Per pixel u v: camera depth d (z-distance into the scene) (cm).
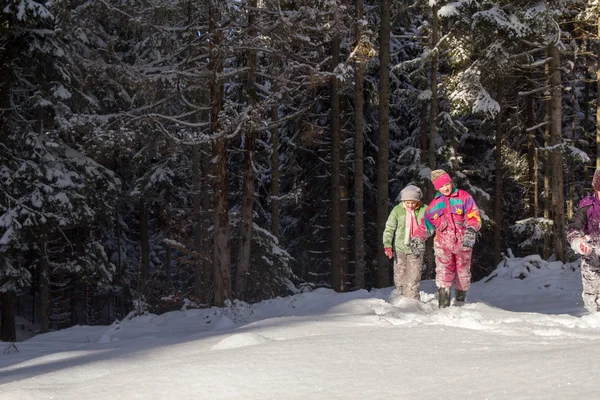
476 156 2467
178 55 1560
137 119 1412
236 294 1540
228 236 1420
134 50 1752
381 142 1820
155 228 3092
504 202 2483
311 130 2016
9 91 1895
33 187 1844
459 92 1784
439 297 670
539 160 2252
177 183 2742
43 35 1772
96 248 2320
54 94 1833
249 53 1449
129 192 2394
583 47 2105
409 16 2147
